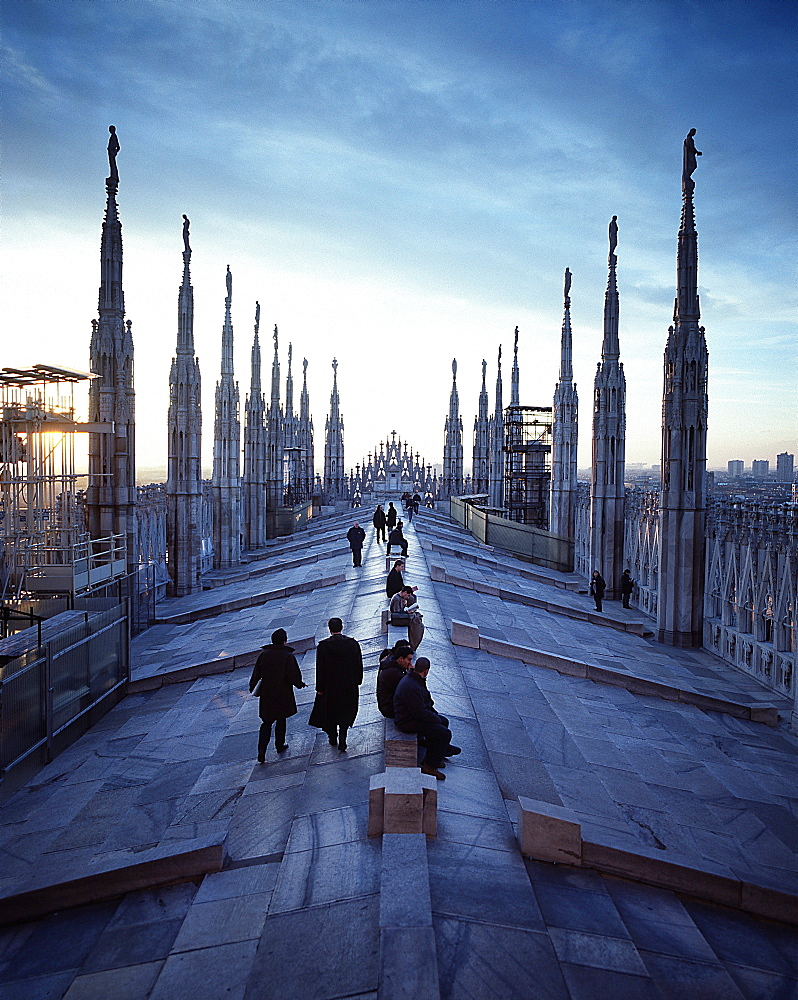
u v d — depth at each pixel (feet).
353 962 18.54
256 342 148.05
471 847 23.86
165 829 29.40
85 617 46.80
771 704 51.67
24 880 25.34
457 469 240.53
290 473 220.23
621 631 79.05
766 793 36.55
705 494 74.08
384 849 22.56
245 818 28.32
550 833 24.00
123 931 22.22
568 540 122.52
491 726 36.83
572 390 136.46
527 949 19.13
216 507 124.57
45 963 21.17
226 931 21.07
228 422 123.95
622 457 103.40
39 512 71.87
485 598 75.51
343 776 29.76
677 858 25.07
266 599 83.92
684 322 73.26
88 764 39.83
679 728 45.55
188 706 48.11
